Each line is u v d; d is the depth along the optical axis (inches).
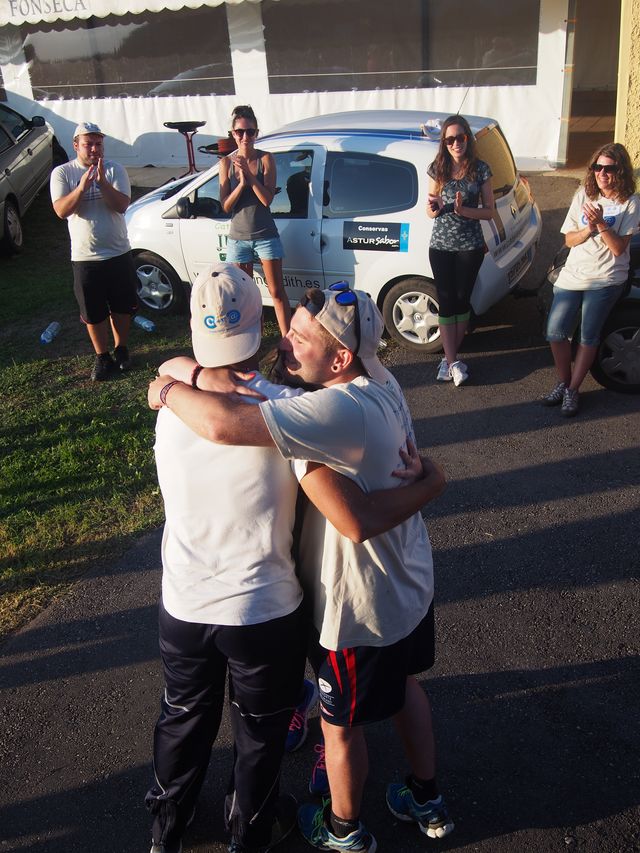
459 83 455.8
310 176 252.4
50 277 361.4
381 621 86.4
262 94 494.3
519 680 130.3
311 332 81.3
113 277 241.0
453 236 216.7
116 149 534.6
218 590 85.6
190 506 86.1
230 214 271.6
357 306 80.0
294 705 93.1
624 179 188.7
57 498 190.9
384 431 80.1
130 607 154.1
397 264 244.2
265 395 81.4
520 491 182.4
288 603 87.2
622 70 283.1
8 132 422.6
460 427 212.7
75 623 151.0
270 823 99.3
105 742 124.8
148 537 174.6
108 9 463.5
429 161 236.1
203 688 93.0
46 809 114.3
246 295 83.6
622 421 208.8
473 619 144.3
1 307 326.3
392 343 265.1
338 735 92.1
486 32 438.6
